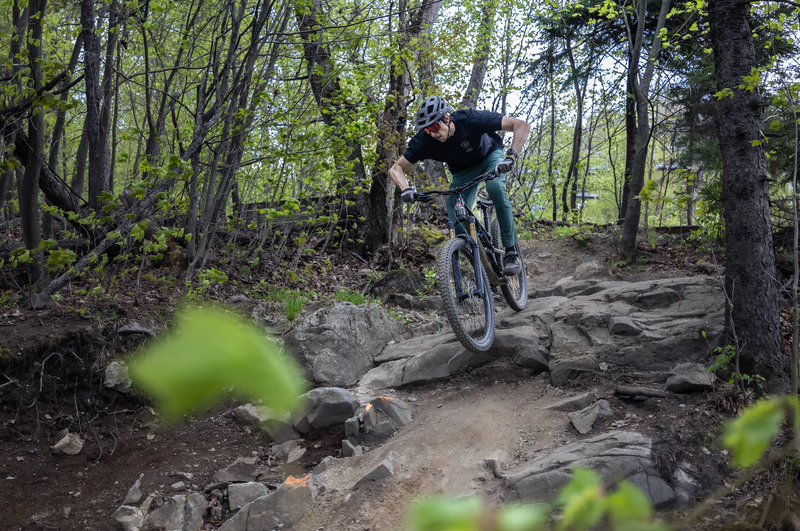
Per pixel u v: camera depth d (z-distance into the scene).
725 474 3.29
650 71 7.39
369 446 4.44
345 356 5.40
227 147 6.79
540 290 6.82
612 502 0.32
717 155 10.02
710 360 4.26
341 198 8.59
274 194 7.07
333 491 3.87
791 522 2.17
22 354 4.74
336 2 8.38
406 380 5.15
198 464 4.51
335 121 7.03
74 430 4.65
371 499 3.69
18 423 4.51
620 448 3.46
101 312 5.37
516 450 3.89
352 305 5.85
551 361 4.70
